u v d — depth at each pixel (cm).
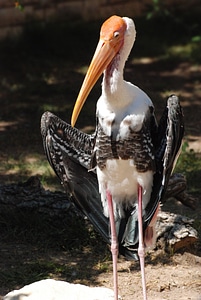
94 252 1134
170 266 1091
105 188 918
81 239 1155
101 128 880
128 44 871
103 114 874
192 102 1888
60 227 1179
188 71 2098
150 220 920
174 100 884
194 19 2431
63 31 2255
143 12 2431
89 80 870
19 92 1925
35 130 1688
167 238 1111
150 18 2388
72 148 941
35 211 1194
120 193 918
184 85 2003
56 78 2017
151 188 912
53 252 1136
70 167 948
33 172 1460
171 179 1152
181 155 1500
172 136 876
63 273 1071
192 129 1705
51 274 1070
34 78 2014
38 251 1137
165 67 2122
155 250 1120
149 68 2111
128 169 891
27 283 1044
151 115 892
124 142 875
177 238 1105
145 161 887
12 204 1199
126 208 934
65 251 1139
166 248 1112
